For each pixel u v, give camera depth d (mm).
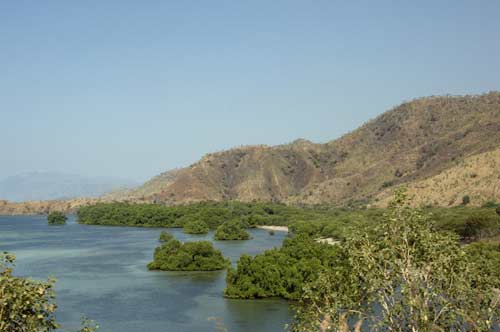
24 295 21484
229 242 154750
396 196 24125
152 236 175375
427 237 22891
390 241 23469
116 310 71688
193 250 107750
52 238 169000
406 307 22188
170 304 75438
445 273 22375
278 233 187250
